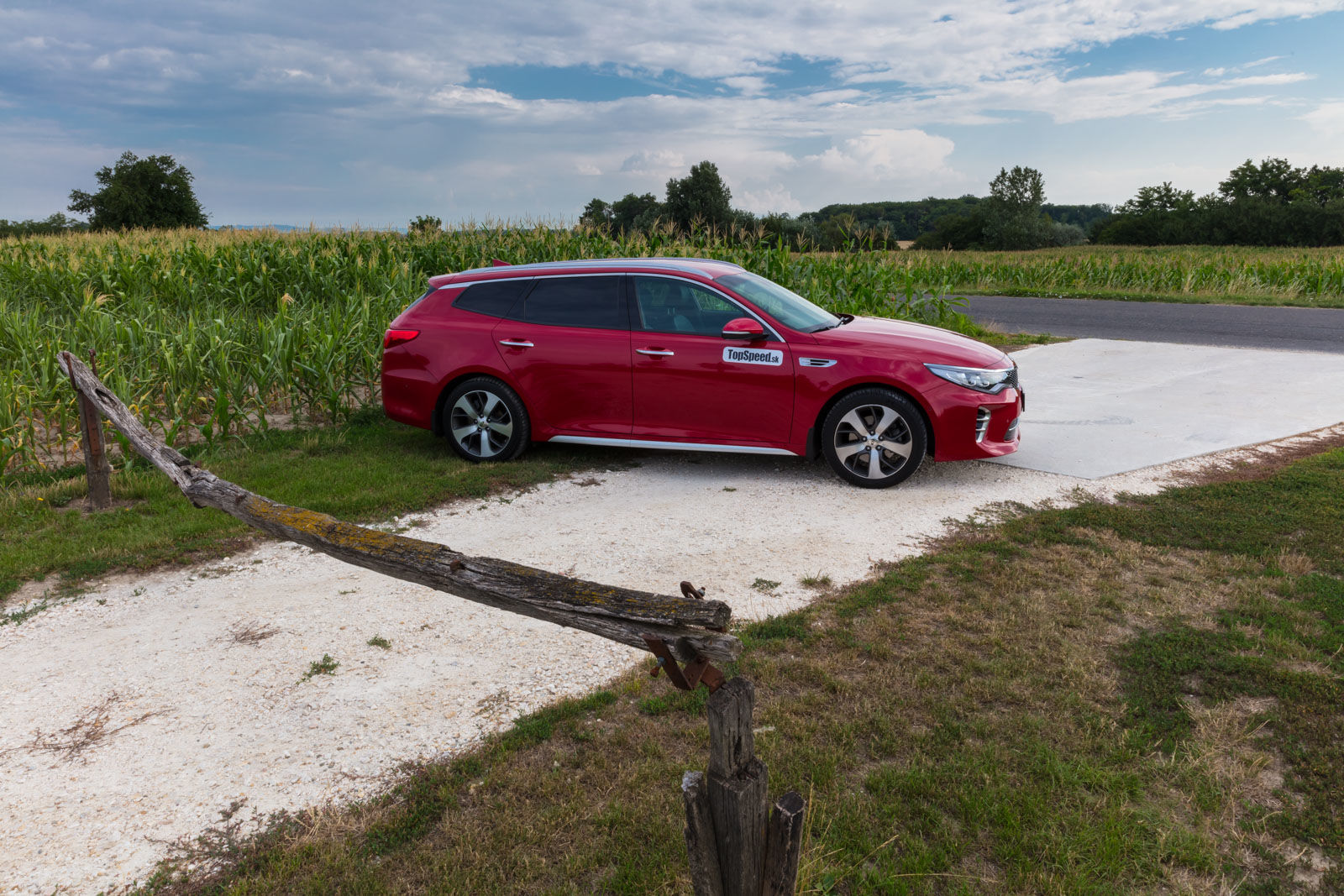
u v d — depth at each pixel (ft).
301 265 42.09
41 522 16.74
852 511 17.29
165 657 11.64
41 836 8.17
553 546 15.66
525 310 20.59
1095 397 27.02
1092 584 13.14
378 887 7.30
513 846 7.77
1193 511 16.20
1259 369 31.01
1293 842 7.64
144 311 31.37
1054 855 7.45
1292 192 287.48
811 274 44.55
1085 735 9.19
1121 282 70.59
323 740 9.65
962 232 297.53
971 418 17.93
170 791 8.81
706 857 4.93
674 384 19.43
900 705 9.87
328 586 13.99
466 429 21.15
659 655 4.53
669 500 18.28
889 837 7.75
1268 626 11.51
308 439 22.94
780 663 10.93
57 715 10.25
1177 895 7.05
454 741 9.53
